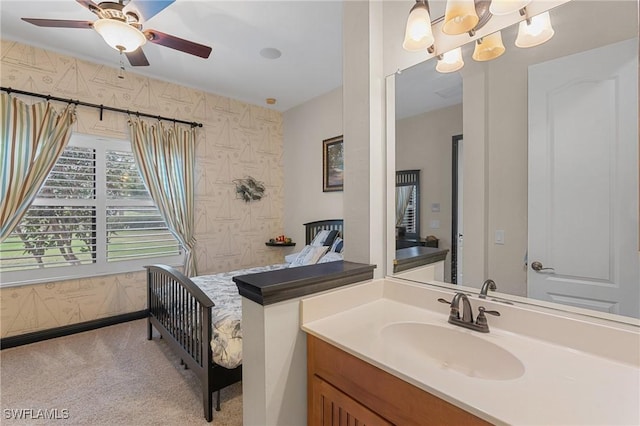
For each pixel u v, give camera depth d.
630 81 0.95
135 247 3.56
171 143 3.72
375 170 1.53
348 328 1.18
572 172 1.07
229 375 1.92
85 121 3.19
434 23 1.42
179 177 3.79
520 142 1.20
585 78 1.04
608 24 0.99
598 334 0.95
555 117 1.11
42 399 2.02
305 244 4.43
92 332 3.15
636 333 0.89
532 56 1.15
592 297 1.02
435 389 0.79
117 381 2.24
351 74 1.58
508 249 1.23
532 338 1.07
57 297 3.07
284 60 3.21
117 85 3.39
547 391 0.77
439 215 1.43
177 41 2.20
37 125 2.89
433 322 1.23
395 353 0.98
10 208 2.77
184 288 2.12
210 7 2.35
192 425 1.79
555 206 1.11
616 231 0.98
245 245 4.46
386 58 1.56
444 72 1.39
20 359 2.57
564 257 1.09
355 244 1.58
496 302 1.17
